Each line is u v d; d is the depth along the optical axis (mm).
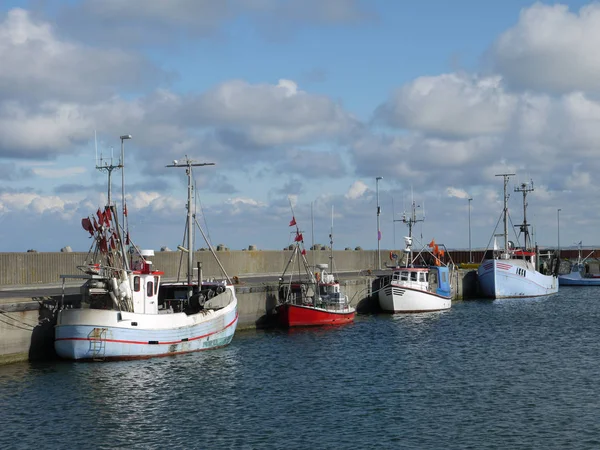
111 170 42656
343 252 89375
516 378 38594
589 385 36938
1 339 38000
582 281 121438
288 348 46969
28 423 29281
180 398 33281
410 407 32375
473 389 35906
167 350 41812
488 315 69562
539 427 29531
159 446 26969
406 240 73250
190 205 49188
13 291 47812
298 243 60750
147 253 43094
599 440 27922
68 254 55156
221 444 27219
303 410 31750
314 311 57500
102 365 38906
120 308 40344
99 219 41469
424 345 49438
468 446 27172
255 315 56500
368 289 72625
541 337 54156
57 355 39406
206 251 66250
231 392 34594
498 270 89938
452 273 88375
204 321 44156
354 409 32000
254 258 73250
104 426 29094
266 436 28156
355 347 48000
